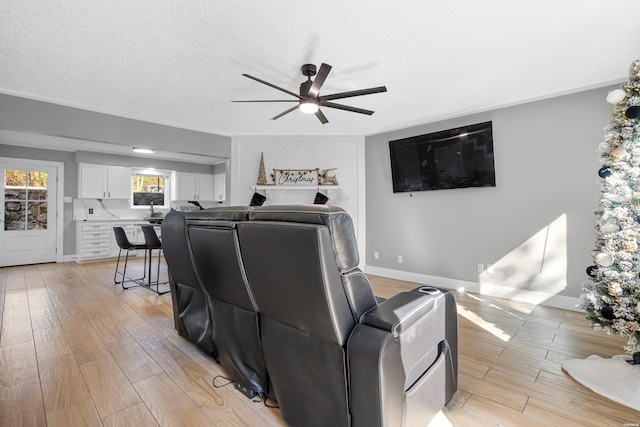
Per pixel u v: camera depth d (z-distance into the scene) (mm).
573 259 3033
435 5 1818
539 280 3225
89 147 5680
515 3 1798
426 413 1317
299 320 1247
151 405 1540
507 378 1801
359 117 3980
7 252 5344
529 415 1474
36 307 3104
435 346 1412
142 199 6961
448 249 3918
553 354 2094
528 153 3289
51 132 3367
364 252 4805
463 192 3783
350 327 1171
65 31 2074
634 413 1480
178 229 1951
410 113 3803
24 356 2047
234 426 1399
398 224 4418
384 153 4566
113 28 2043
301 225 1109
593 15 1906
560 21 1970
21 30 2061
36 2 1778
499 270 3500
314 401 1254
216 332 1874
